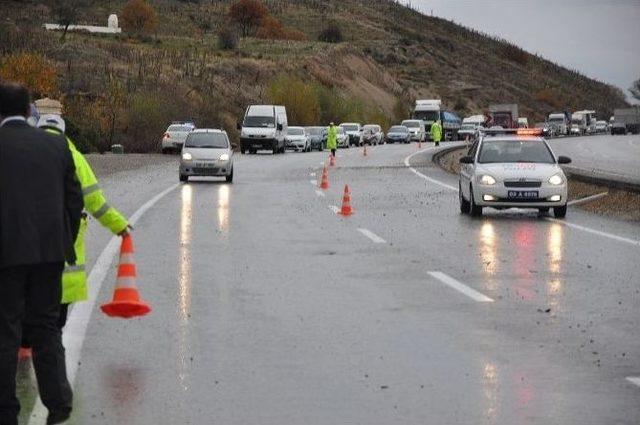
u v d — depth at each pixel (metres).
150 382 11.69
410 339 14.15
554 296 17.91
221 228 29.38
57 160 9.85
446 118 153.38
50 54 127.56
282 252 23.97
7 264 9.49
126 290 13.24
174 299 17.30
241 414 10.39
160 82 127.25
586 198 43.72
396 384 11.62
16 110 9.95
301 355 13.12
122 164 69.56
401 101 192.62
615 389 11.39
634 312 16.34
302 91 138.50
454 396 11.09
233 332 14.56
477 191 33.66
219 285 18.91
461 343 13.89
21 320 9.77
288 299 17.42
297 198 41.28
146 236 27.16
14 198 9.55
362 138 126.50
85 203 11.05
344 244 25.72
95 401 10.88
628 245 26.08
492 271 21.05
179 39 187.25
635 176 57.41
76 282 11.45
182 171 51.12
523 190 33.44
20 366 12.40
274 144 93.06
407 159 81.25
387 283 19.31
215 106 120.56
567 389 11.39
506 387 11.48
